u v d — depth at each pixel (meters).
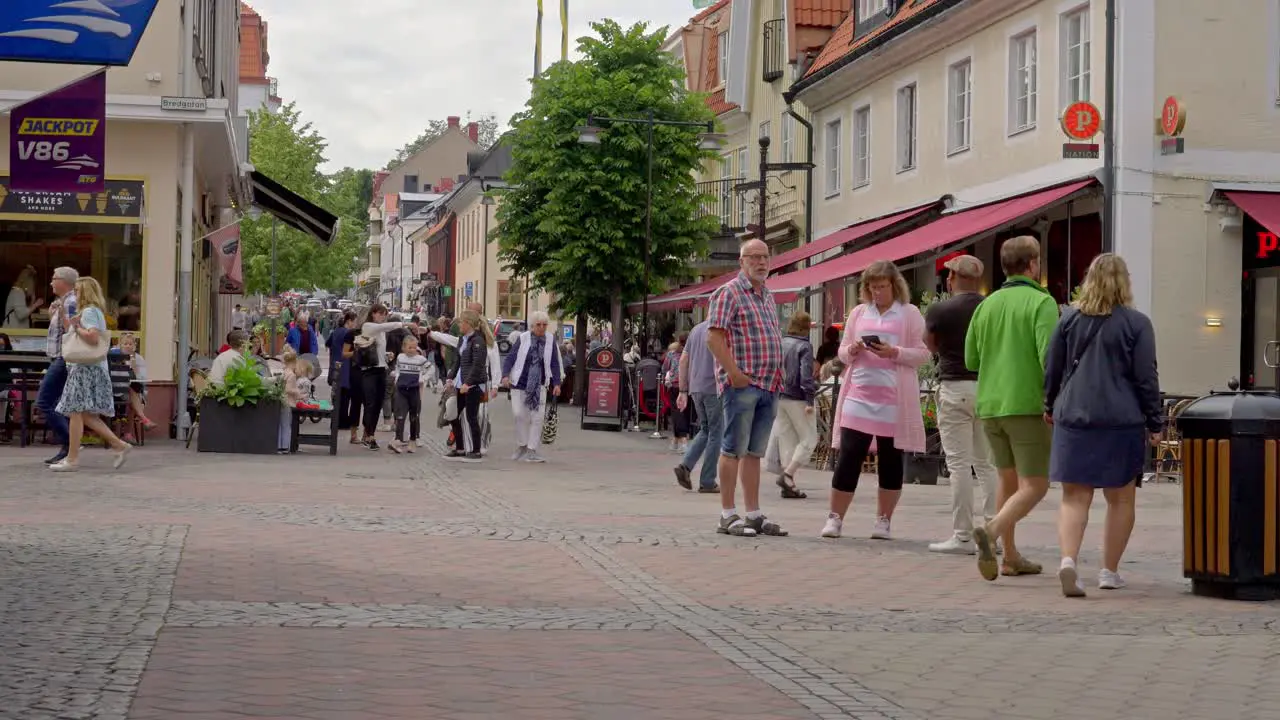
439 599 8.79
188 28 22.77
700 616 8.47
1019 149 24.83
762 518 12.40
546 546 11.36
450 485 16.83
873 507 15.55
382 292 141.12
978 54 26.41
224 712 5.88
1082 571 10.73
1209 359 21.67
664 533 12.38
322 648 7.21
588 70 38.62
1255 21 21.80
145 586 8.79
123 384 20.39
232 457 19.72
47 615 7.79
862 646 7.68
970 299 11.45
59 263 22.59
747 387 12.24
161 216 22.67
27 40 13.85
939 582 10.03
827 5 36.56
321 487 15.80
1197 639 8.01
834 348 21.95
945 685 6.77
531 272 42.72
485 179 79.75
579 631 7.90
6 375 20.05
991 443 10.59
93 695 6.04
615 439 27.72
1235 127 21.77
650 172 34.81
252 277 63.03
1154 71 21.55
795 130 36.94
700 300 30.41
